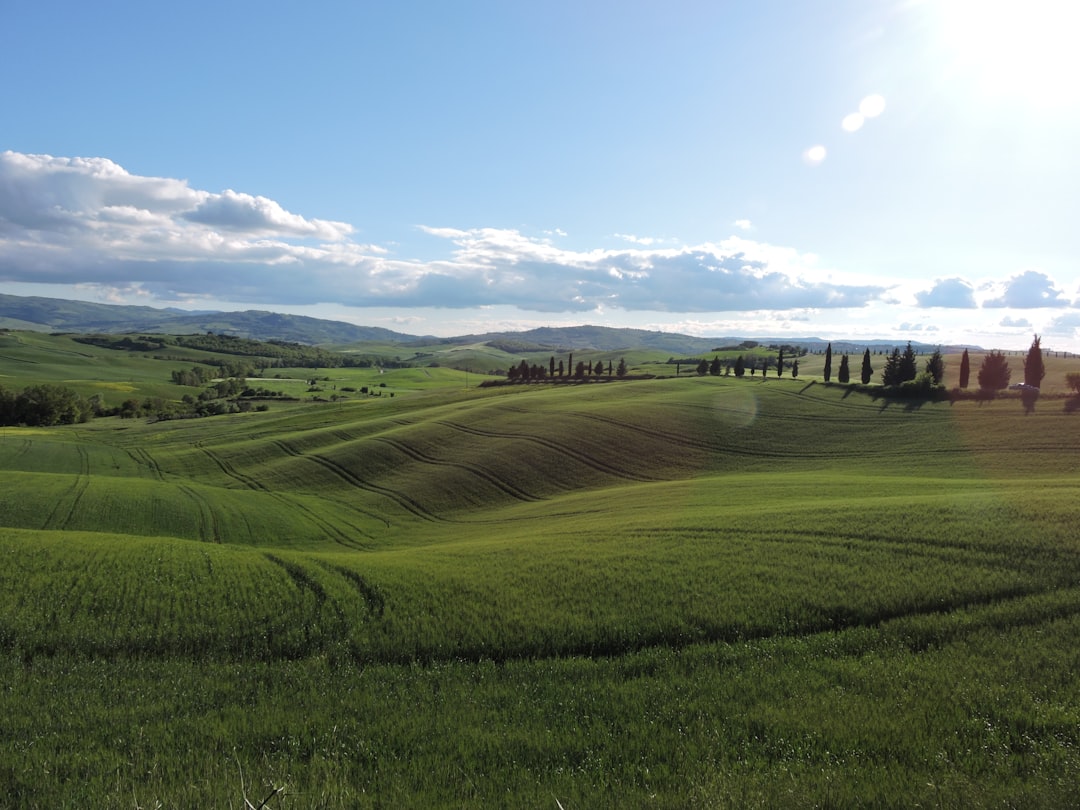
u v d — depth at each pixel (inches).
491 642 731.4
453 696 601.0
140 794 401.7
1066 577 809.5
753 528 1204.5
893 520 1159.0
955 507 1223.5
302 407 5137.8
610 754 473.7
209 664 700.7
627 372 7150.6
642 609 805.2
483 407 3828.7
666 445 2910.9
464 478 2568.9
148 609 846.5
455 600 871.7
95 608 847.7
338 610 848.9
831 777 411.5
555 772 446.3
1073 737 461.7
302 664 696.4
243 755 486.3
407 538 1956.2
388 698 600.4
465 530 1955.0
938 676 580.1
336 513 2268.7
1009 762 427.2
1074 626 665.0
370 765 467.5
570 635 741.3
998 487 1727.4
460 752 484.1
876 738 474.6
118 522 1932.8
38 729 537.0
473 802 395.5
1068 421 2812.5
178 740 512.7
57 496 2108.8
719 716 531.8
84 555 1072.2
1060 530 1005.2
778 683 591.8
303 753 492.7
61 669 682.8
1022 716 493.7
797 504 1508.4
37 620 798.5
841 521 1187.9
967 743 462.9
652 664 661.9
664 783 424.2
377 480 2664.9
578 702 572.7
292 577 998.4
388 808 390.9
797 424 3221.0
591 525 1530.5
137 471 3065.9
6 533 1244.5
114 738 517.0
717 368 5595.5
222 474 2992.1
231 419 4699.8
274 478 2817.4
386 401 5152.6
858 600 785.6
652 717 537.0
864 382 4333.2
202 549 1176.8
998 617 707.4
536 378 6481.3
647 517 1551.4
